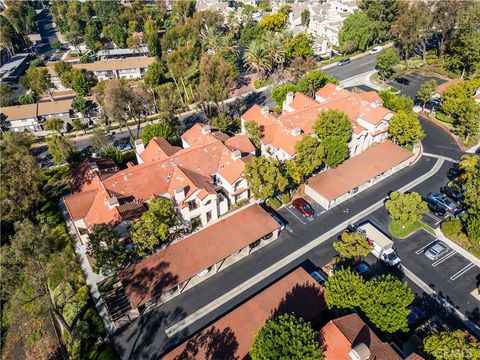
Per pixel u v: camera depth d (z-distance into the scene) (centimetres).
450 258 5219
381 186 6650
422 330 4088
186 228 5653
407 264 5153
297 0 19300
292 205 6266
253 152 6669
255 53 10738
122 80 10225
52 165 8062
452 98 8081
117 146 8562
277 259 5300
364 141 7312
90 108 10231
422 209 5416
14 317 4919
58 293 4906
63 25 17450
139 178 5703
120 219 5009
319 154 5988
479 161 7062
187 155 6106
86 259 5391
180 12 16412
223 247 5131
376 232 5369
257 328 4091
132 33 15850
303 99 7919
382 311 3844
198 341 4016
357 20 12119
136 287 4594
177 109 10050
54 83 12512
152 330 4384
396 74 11056
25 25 17038
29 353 4566
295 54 11081
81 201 5559
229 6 19900
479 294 4678
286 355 3281
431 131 8250
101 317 4538
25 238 3909
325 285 4275
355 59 12638
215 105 9850
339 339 3600
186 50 10712
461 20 10075
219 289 4875
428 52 12238
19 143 5488
